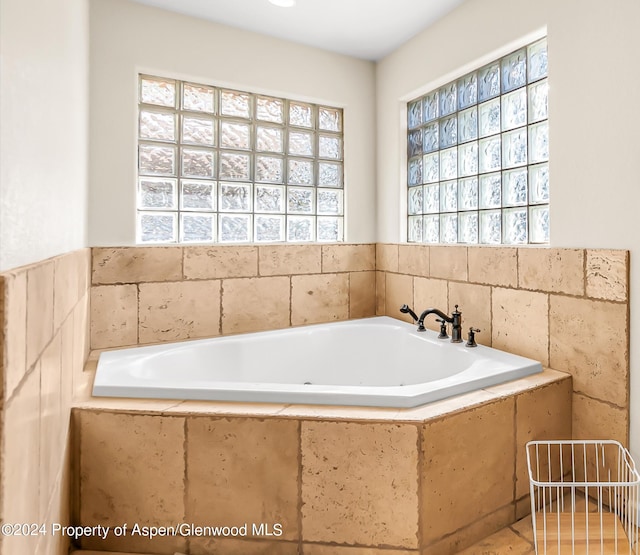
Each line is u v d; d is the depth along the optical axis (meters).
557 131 1.81
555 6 1.80
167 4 2.29
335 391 1.50
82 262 1.84
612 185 1.62
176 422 1.42
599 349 1.68
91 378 1.77
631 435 1.59
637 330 1.56
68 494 1.39
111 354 2.10
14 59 0.83
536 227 2.00
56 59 1.27
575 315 1.76
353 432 1.37
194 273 2.45
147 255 2.33
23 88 0.90
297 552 1.41
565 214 1.79
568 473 1.78
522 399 1.62
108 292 2.24
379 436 1.36
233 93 2.59
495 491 1.55
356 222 2.99
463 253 2.33
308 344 2.57
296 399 1.49
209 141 2.53
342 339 2.64
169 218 2.44
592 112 1.67
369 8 2.32
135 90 2.28
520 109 2.07
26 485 0.83
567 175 1.77
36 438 0.92
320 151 2.88
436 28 2.46
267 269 2.66
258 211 2.68
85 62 1.99
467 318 2.31
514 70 2.09
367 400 1.46
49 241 1.16
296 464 1.40
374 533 1.38
